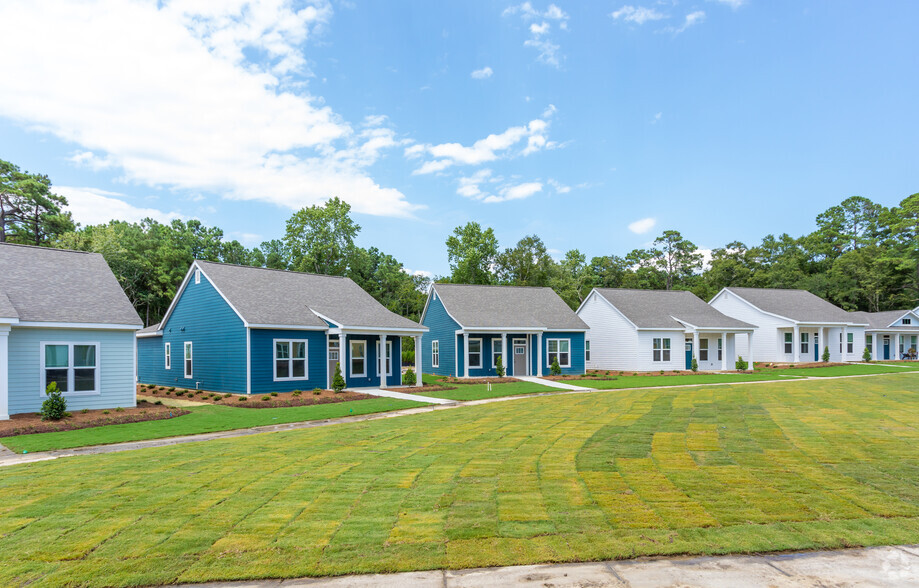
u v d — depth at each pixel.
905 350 47.69
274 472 8.61
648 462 8.92
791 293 44.62
